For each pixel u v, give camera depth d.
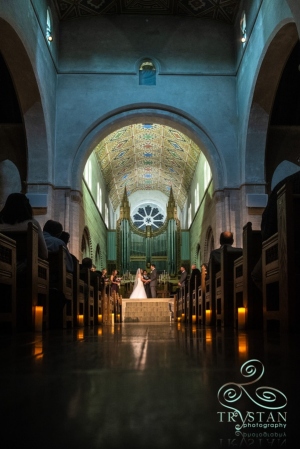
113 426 0.89
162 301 23.12
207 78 19.50
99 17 19.72
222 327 7.28
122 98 19.23
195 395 1.17
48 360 2.09
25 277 5.68
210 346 2.82
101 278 12.68
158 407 1.04
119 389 1.29
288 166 20.70
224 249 7.68
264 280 5.19
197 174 29.45
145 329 6.60
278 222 4.57
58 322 7.15
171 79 19.45
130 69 19.42
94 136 19.06
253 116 17.38
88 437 0.83
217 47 19.72
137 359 2.09
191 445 0.78
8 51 14.62
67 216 18.22
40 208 17.52
